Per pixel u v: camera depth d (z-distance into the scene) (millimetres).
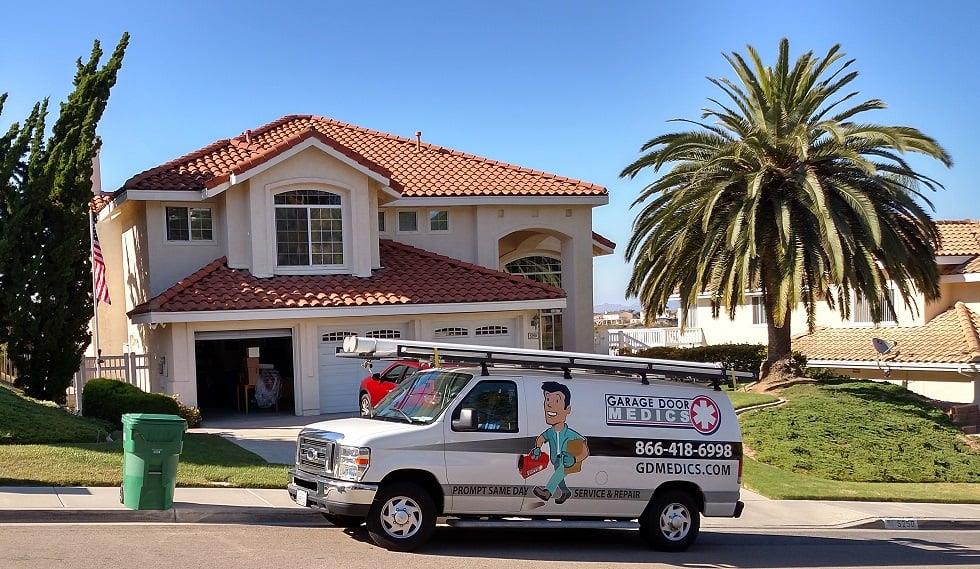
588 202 29000
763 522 15469
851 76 24484
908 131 23328
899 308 33781
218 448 16938
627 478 11781
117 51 21938
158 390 23328
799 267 23031
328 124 32000
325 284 23766
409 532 10742
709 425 12336
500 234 28594
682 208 24844
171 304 21438
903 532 15477
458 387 11359
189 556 9797
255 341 25703
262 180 23766
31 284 19984
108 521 11445
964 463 21469
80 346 21125
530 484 11266
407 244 27938
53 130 21547
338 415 23234
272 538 11070
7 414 15914
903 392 26547
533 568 10422
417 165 29719
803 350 33625
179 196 23641
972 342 29812
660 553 11992
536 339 25828
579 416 11664
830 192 23734
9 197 19781
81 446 15102
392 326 24359
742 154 23547
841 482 19406
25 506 11391
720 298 24266
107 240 28109
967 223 35688
